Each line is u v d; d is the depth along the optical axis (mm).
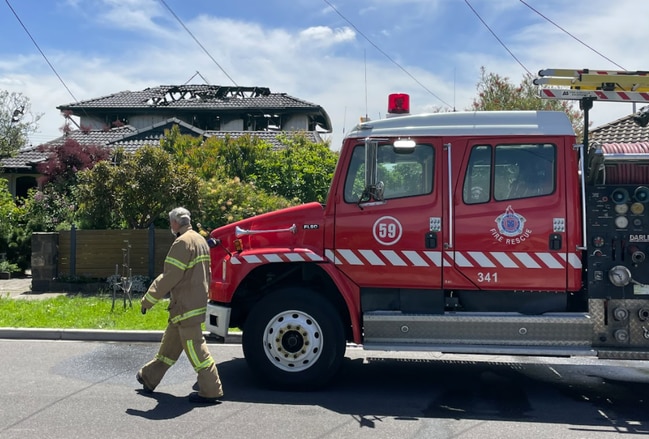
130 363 7488
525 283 6074
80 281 13320
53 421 5281
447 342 6074
